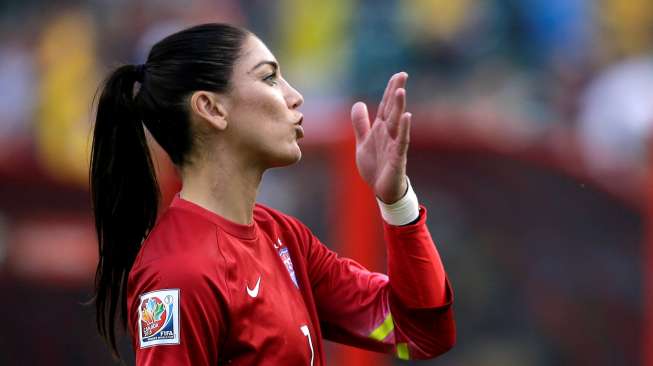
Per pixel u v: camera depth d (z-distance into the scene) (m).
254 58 8.29
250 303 7.96
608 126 25.03
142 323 7.80
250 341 7.93
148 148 8.59
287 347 8.10
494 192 19.64
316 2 28.14
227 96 8.20
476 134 19.70
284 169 19.33
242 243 8.20
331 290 9.12
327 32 27.62
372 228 19.00
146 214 8.68
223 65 8.19
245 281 8.01
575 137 22.30
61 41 26.39
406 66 26.19
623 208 20.02
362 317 9.04
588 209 19.89
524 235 19.72
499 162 19.62
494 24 27.80
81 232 20.22
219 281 7.84
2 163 21.00
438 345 8.90
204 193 8.30
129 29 26.77
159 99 8.27
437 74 26.48
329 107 25.08
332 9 27.58
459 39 26.94
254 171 8.37
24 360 19.88
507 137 20.30
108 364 19.61
